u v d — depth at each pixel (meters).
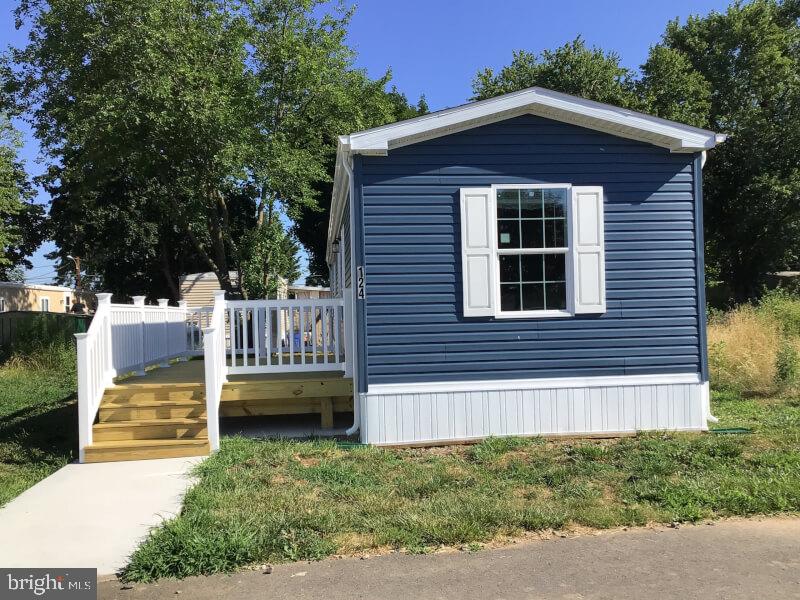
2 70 16.56
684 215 7.41
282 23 17.12
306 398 7.87
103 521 4.64
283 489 5.23
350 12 18.05
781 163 26.86
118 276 30.33
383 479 5.54
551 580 3.56
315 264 30.77
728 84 27.97
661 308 7.33
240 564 3.85
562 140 7.24
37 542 4.26
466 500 4.86
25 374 13.62
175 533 4.11
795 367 9.83
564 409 7.15
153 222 26.86
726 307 27.44
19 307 23.58
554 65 26.03
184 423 6.82
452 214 7.09
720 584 3.49
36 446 7.73
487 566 3.77
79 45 15.03
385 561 3.86
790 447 6.24
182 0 14.37
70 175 17.12
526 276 7.23
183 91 13.73
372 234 6.98
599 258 7.22
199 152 14.99
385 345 6.98
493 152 7.14
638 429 7.20
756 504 4.65
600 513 4.53
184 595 3.48
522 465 5.86
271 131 16.77
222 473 5.69
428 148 7.07
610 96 25.03
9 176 22.72
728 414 8.12
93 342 6.87
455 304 7.08
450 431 7.02
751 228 27.97
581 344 7.21
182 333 12.34
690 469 5.63
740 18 27.94
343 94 17.62
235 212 23.42
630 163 7.33
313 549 3.98
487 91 27.05
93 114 14.12
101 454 6.45
